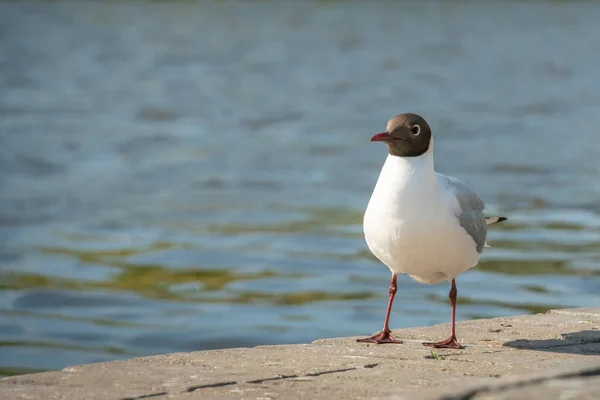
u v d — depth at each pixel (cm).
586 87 5075
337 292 1550
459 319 1361
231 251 1862
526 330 799
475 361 687
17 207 2320
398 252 748
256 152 3167
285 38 8031
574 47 7362
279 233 2019
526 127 3675
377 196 748
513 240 1858
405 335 791
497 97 4712
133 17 9888
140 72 5919
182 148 3275
